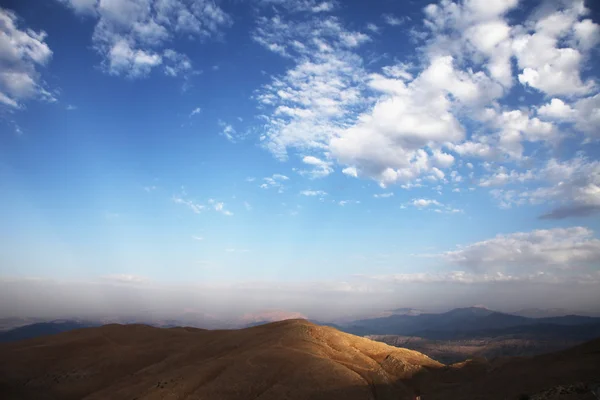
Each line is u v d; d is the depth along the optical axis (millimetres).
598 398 57344
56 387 100875
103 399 90938
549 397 63875
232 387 88625
